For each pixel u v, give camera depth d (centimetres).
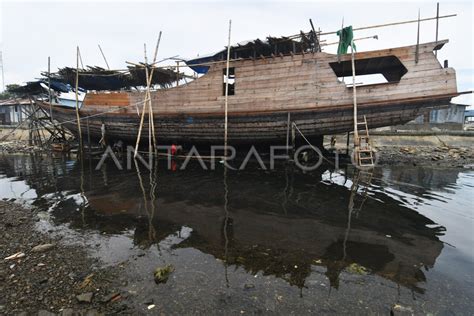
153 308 355
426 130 2633
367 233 585
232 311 348
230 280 415
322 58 1286
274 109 1367
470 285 396
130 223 652
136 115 1656
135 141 1798
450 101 1176
